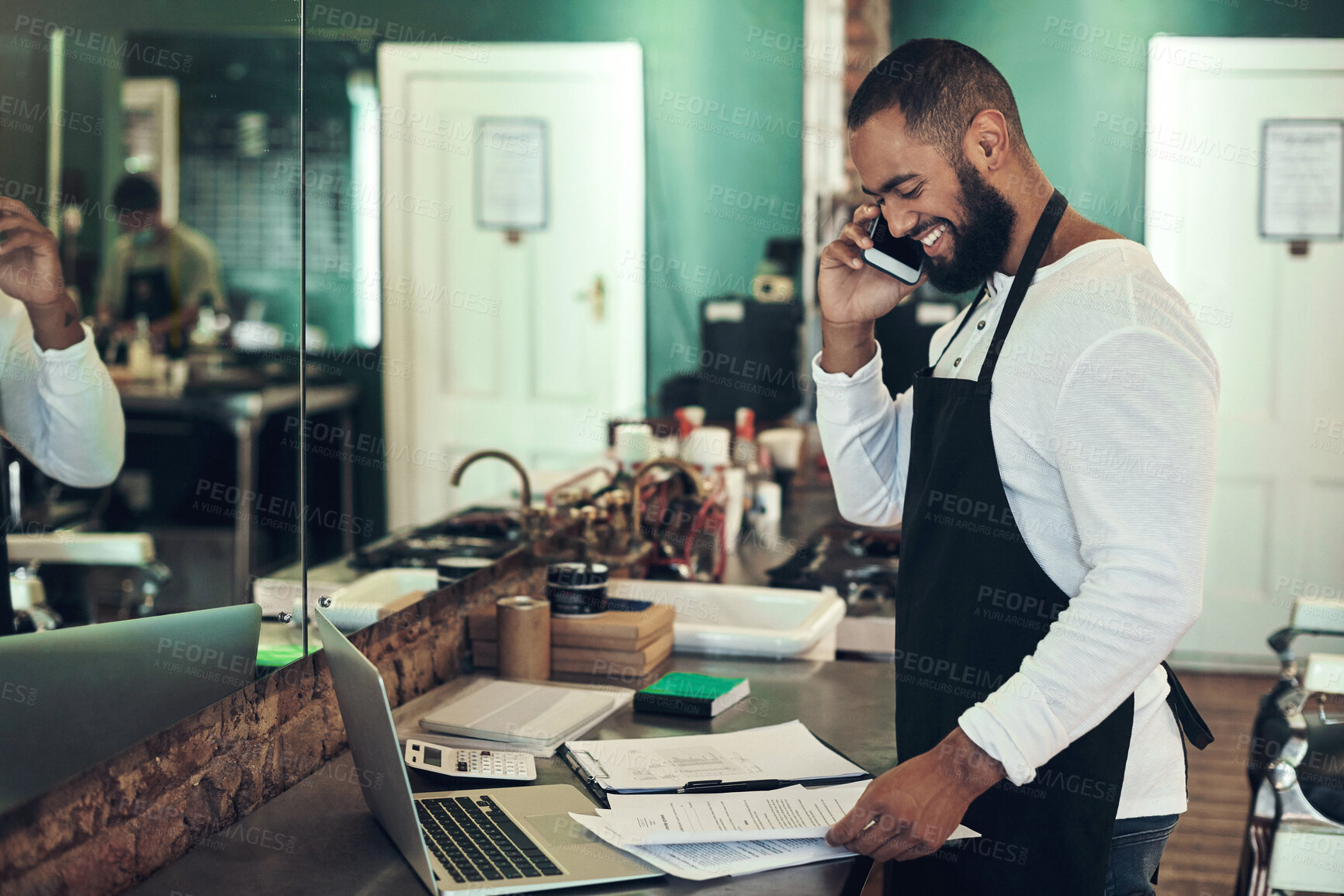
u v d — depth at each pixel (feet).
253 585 4.88
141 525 4.19
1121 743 4.39
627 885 3.91
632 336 14.96
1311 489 15.33
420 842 3.74
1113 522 3.95
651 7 15.21
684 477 9.26
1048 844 4.46
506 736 5.28
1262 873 8.04
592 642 6.48
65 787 3.55
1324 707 8.82
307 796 4.71
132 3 4.14
